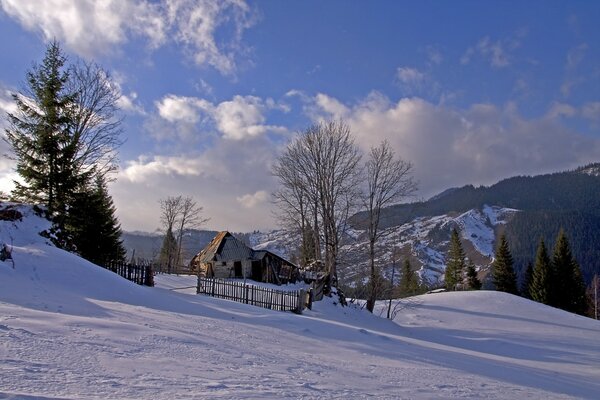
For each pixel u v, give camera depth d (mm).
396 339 18250
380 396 6984
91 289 16750
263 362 8383
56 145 29891
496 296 44375
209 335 10742
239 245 48031
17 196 29812
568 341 29750
